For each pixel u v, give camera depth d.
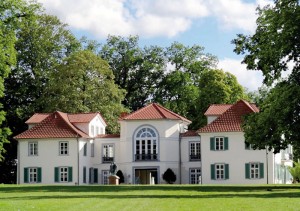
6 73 56.03
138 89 108.81
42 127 79.94
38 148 78.94
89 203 32.03
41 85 91.44
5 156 89.56
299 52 47.75
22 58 91.19
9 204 29.61
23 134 79.56
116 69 107.81
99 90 89.88
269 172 72.44
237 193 42.47
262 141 49.84
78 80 88.94
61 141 78.50
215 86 92.81
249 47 52.66
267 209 26.97
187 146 78.19
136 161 77.88
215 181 73.44
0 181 90.31
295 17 46.75
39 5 57.75
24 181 78.94
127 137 78.38
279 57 48.22
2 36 55.66
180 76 103.88
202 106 93.69
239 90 94.81
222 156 73.56
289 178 82.31
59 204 31.17
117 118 91.19
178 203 31.53
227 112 75.50
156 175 80.69
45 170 78.50
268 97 50.06
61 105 87.31
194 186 56.88
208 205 29.84
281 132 48.56
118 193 43.53
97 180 81.56
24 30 90.88
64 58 90.31
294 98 46.38
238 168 73.12
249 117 51.50
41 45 91.81
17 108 91.06
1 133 58.56
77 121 81.75
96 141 82.06
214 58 107.50
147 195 40.19
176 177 77.81
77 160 77.88
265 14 51.66
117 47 108.38
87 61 89.12
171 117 78.25
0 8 55.47
